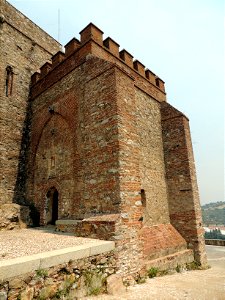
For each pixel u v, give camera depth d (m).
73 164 8.04
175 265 7.89
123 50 10.16
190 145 10.66
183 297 4.47
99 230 5.68
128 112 7.08
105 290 4.60
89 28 8.72
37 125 10.88
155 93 11.61
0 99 10.63
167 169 10.62
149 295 4.55
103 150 6.80
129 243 5.69
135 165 6.74
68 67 9.38
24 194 10.60
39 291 3.54
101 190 6.56
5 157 10.33
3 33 11.38
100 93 7.41
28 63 12.39
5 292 3.12
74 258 4.21
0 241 5.68
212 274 7.66
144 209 8.64
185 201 9.77
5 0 11.79
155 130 10.71
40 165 10.12
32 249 4.48
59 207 8.31
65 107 9.09
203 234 9.69
